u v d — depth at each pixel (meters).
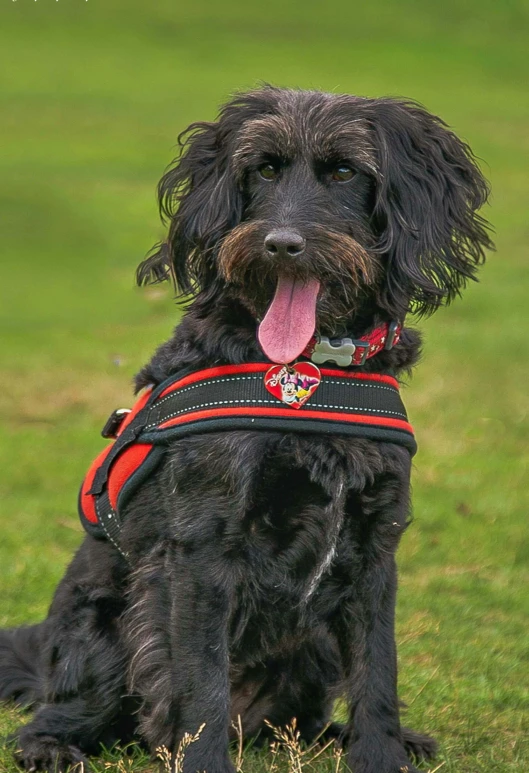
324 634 8.77
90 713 9.08
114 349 26.03
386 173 8.46
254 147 8.55
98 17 77.38
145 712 8.95
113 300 30.50
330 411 8.10
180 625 8.20
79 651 9.08
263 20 79.38
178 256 9.04
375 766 8.23
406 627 12.67
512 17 80.81
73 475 18.31
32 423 21.03
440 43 74.56
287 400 8.09
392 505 8.27
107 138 51.12
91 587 9.22
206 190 8.91
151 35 74.25
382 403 8.28
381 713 8.38
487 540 15.66
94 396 22.66
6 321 28.39
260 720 9.44
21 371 24.22
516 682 11.29
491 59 70.69
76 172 44.81
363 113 8.61
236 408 8.09
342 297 8.38
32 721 9.15
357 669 8.48
